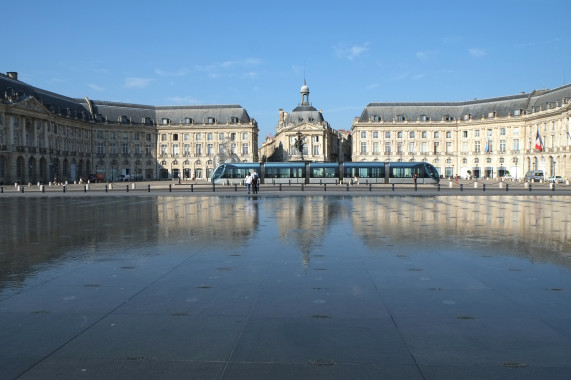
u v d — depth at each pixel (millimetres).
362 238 13133
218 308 6730
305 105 124875
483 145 102062
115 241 12773
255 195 37000
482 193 39000
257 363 4961
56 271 9109
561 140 80188
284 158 118250
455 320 6215
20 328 5961
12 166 70938
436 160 106938
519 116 95562
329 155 125812
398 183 61469
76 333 5793
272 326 6004
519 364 4926
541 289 7707
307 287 7832
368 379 4609
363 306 6809
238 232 14445
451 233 14172
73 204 27766
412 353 5199
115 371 4793
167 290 7691
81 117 96562
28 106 74750
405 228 15367
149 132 108375
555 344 5426
